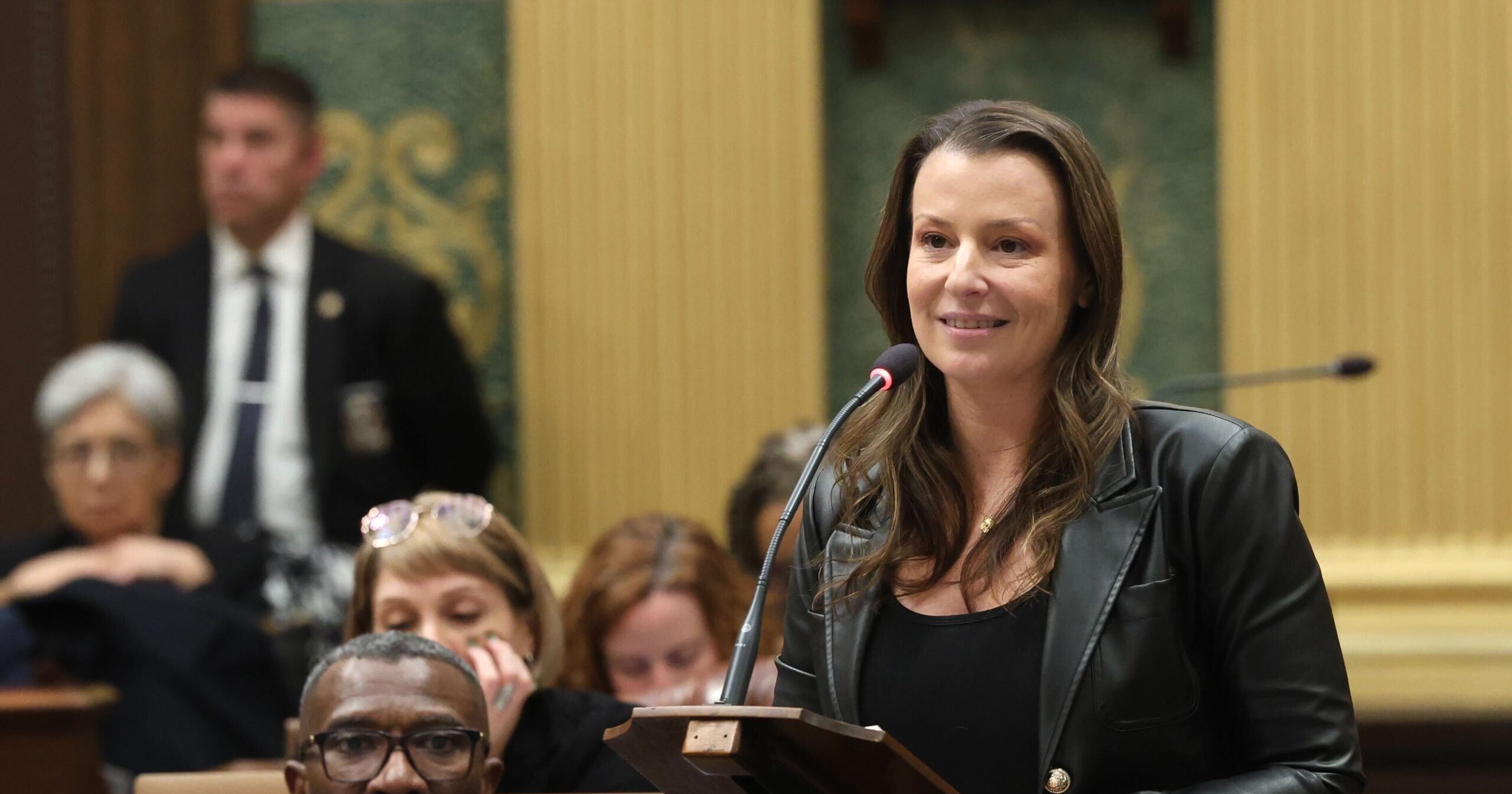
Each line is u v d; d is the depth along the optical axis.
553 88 14.92
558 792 7.79
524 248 14.92
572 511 14.86
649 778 4.94
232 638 10.76
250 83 13.45
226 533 12.07
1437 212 14.25
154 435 12.10
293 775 6.40
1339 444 14.30
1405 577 13.98
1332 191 14.35
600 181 14.91
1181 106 14.81
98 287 15.18
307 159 13.66
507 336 15.09
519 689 7.76
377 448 13.25
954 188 5.25
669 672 9.53
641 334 14.85
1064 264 5.27
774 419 14.73
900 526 5.46
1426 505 14.20
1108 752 5.04
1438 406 14.21
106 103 15.22
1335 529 14.30
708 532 9.98
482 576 7.91
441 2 15.20
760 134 14.81
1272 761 5.02
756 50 14.81
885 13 15.02
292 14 15.25
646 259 14.85
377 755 6.15
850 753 4.40
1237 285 14.42
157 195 15.18
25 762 9.34
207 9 15.22
